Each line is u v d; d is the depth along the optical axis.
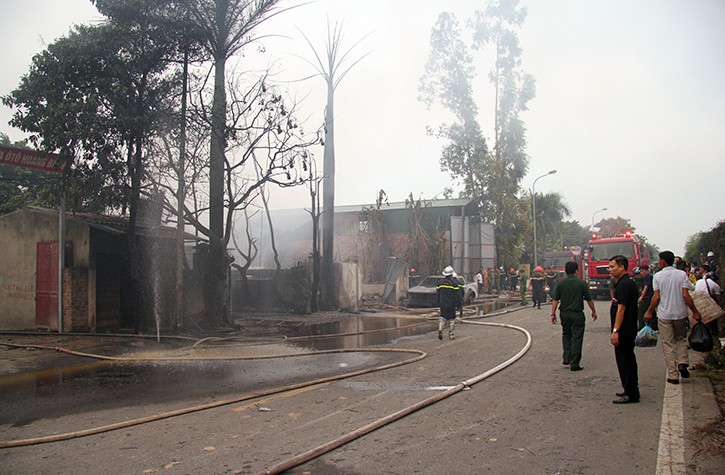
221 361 10.42
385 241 31.64
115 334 13.76
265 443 5.31
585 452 4.91
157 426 5.99
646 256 30.44
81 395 7.66
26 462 4.90
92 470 4.66
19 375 9.07
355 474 4.48
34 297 14.86
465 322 17.11
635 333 6.67
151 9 14.27
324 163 22.72
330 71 22.88
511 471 4.48
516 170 41.12
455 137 40.97
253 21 16.59
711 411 6.12
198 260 16.98
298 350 11.81
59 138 12.98
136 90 14.34
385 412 6.38
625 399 6.62
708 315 8.33
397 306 24.33
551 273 27.47
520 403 6.71
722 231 15.12
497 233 39.94
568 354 9.21
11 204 22.23
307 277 21.47
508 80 41.75
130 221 14.16
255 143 15.80
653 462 4.63
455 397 7.07
